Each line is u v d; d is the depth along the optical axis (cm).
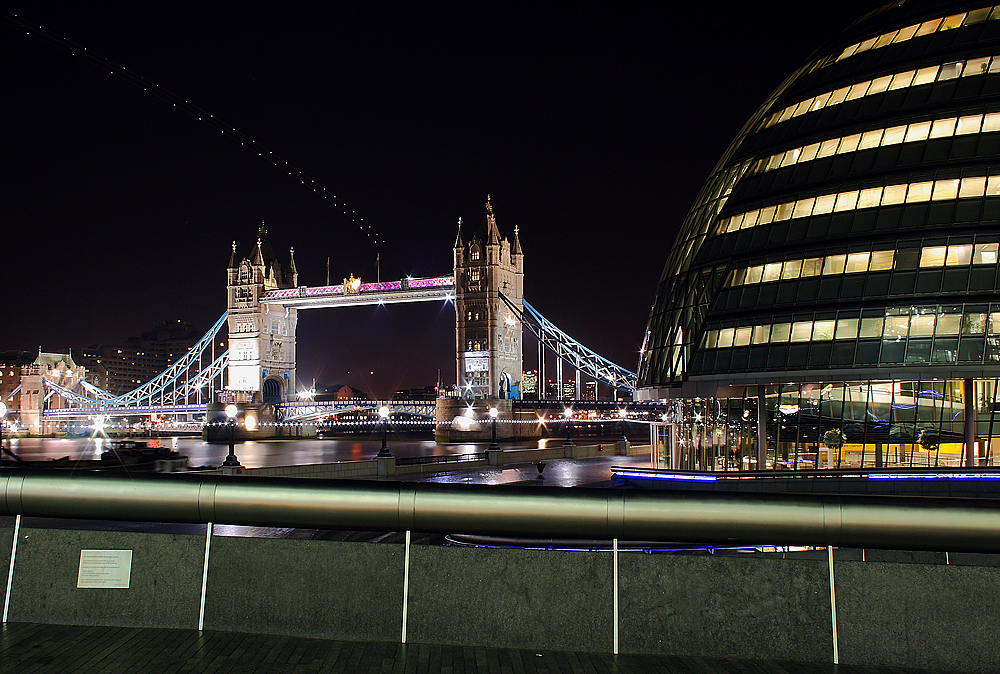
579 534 1064
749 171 5638
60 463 5491
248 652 1030
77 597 1141
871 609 1018
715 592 1047
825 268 4884
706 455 5466
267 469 5712
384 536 3484
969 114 4788
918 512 999
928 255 4609
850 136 5128
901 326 4578
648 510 1048
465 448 14825
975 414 4531
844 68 5497
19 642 1056
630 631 1052
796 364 4806
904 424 4697
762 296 5078
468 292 18812
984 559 1772
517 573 1077
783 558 1045
